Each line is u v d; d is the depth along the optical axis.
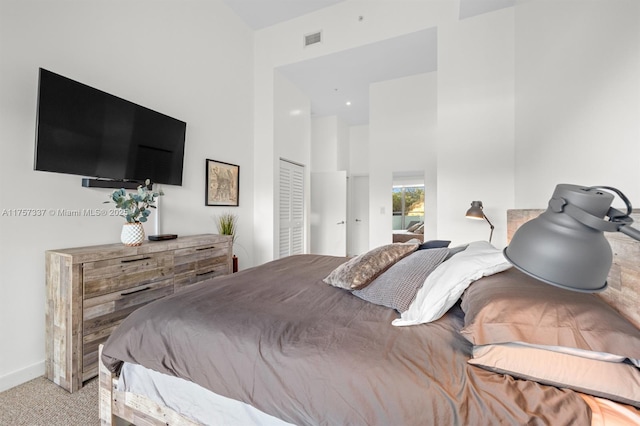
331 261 2.21
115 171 2.18
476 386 0.73
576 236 0.51
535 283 0.89
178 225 2.83
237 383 0.92
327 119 5.99
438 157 2.91
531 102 2.22
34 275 1.81
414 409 0.72
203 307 1.19
